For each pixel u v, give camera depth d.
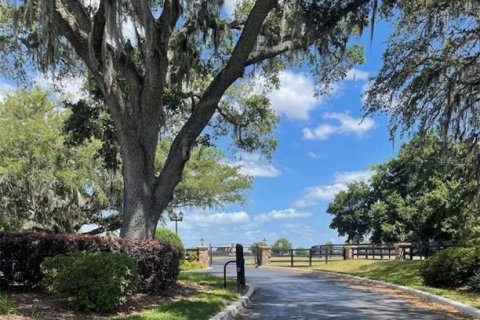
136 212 14.12
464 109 17.08
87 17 13.79
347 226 60.44
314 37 14.39
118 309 10.73
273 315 12.30
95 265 10.23
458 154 19.39
